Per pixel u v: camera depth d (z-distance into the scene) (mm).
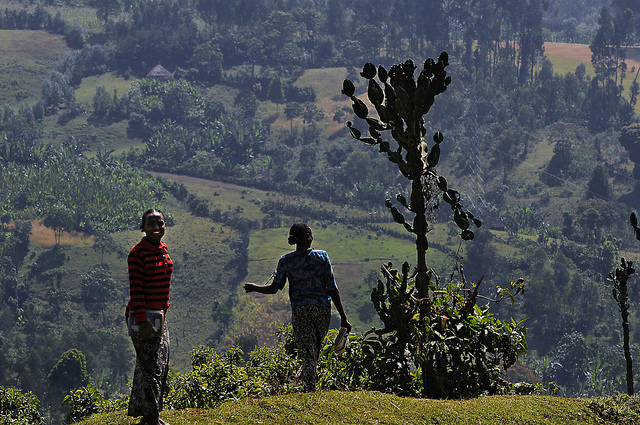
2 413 12344
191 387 9773
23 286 127000
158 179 181625
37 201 157750
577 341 109000
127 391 99500
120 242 147750
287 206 172625
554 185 184125
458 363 8820
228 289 132250
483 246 140000
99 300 127562
